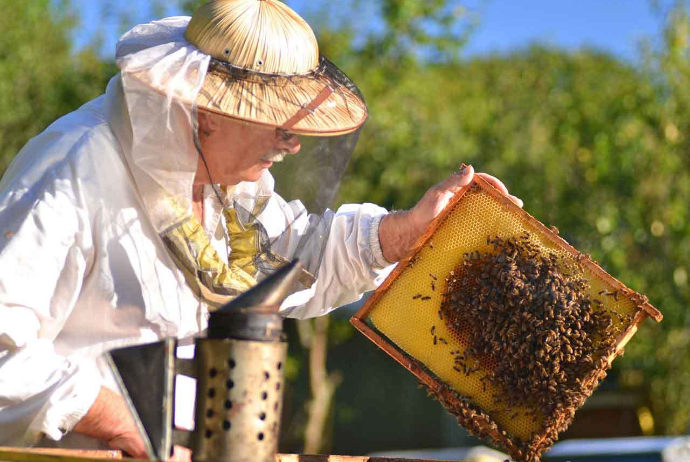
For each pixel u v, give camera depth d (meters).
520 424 2.58
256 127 2.46
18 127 10.48
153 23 2.68
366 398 12.09
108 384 2.50
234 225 2.73
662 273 9.06
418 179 10.18
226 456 1.63
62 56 10.94
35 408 2.19
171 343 1.73
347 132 2.60
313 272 2.80
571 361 2.51
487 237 2.71
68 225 2.37
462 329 2.67
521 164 10.33
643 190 9.20
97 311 2.49
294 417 10.68
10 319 2.22
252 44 2.46
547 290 2.55
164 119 2.35
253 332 1.66
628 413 10.66
